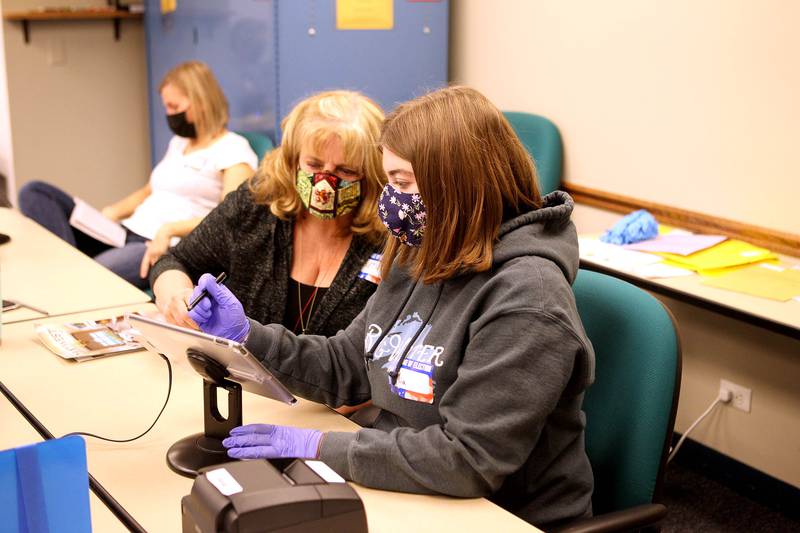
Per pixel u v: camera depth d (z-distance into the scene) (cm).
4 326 191
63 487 99
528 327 123
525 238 132
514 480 137
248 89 350
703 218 274
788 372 253
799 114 246
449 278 139
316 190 178
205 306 149
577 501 137
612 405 150
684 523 247
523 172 135
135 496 124
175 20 406
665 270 236
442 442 125
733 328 265
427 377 136
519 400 123
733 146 264
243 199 200
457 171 128
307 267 194
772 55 250
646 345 146
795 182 249
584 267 244
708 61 267
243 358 124
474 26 351
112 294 214
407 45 339
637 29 287
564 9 311
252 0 335
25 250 248
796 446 254
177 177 327
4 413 149
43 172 454
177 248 208
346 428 149
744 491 267
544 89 325
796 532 244
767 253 250
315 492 104
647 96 288
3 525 96
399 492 128
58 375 166
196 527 104
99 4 451
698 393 280
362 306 185
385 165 136
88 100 455
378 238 185
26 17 418
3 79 442
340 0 327
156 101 442
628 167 299
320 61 331
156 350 148
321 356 157
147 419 149
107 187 472
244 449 130
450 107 129
